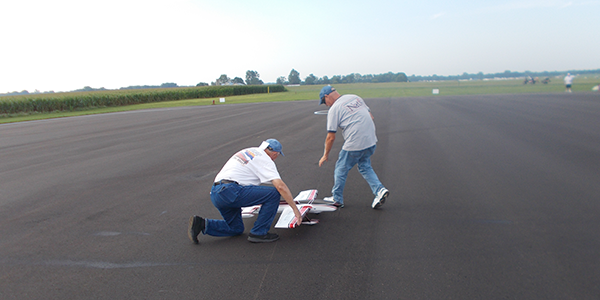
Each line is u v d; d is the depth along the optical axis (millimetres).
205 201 4531
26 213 4246
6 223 3924
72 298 2422
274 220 3828
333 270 2689
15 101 26438
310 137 9727
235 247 3184
